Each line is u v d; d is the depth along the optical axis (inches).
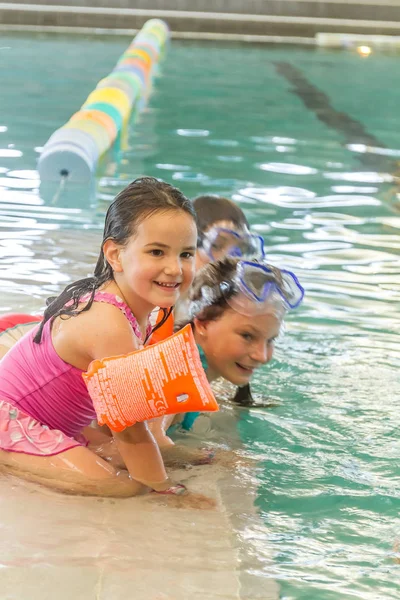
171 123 371.9
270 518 107.3
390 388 148.0
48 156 277.6
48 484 113.8
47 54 515.2
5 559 93.7
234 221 159.8
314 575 94.0
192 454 124.2
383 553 99.6
